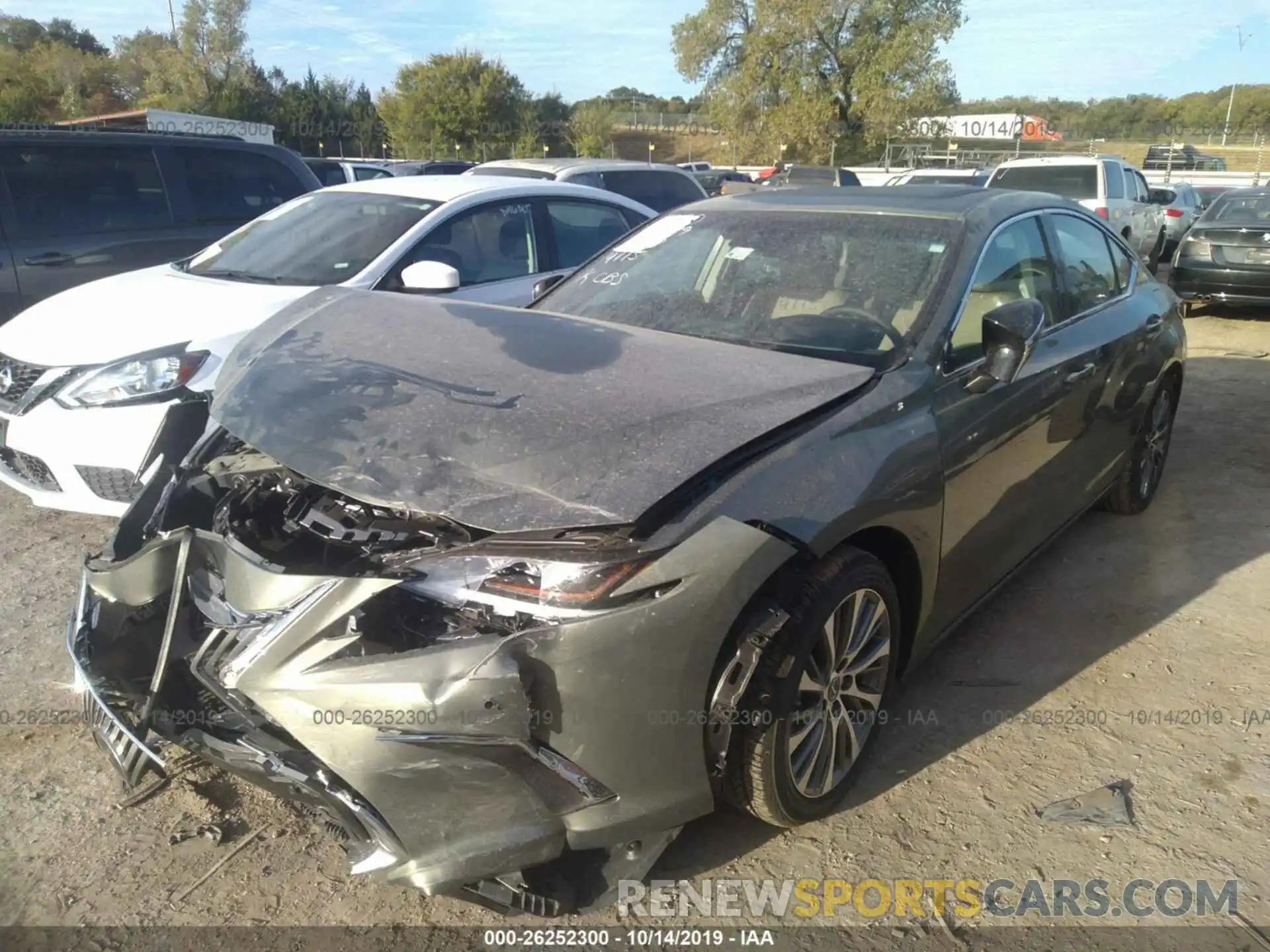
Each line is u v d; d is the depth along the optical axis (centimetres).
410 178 636
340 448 242
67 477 431
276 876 254
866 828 273
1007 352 303
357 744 213
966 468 304
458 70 4472
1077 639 378
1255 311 1204
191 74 4238
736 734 242
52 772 293
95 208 639
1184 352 507
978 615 397
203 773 294
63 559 436
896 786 291
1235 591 417
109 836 267
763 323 329
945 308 313
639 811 228
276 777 226
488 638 213
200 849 263
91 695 253
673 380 265
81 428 425
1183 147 3694
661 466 226
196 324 453
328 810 222
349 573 225
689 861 260
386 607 227
